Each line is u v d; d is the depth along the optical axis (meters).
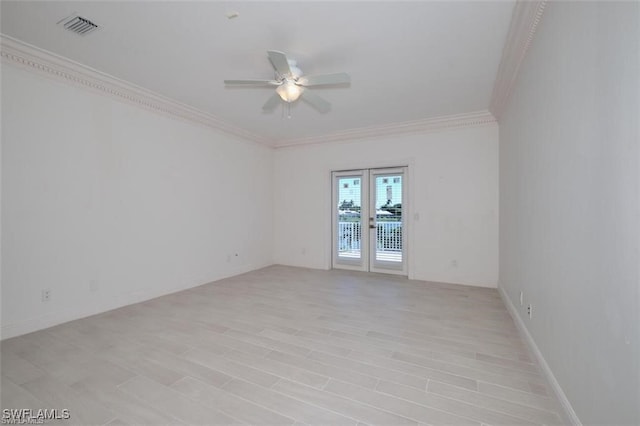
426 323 2.93
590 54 1.26
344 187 5.56
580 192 1.37
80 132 3.03
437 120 4.48
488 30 2.32
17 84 2.60
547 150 1.84
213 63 2.86
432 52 2.66
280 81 2.66
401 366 2.12
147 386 1.88
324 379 1.96
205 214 4.52
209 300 3.68
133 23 2.24
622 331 1.02
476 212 4.38
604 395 1.15
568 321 1.51
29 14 2.13
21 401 1.73
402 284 4.47
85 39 2.46
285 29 2.32
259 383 1.92
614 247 1.08
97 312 3.18
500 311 3.28
